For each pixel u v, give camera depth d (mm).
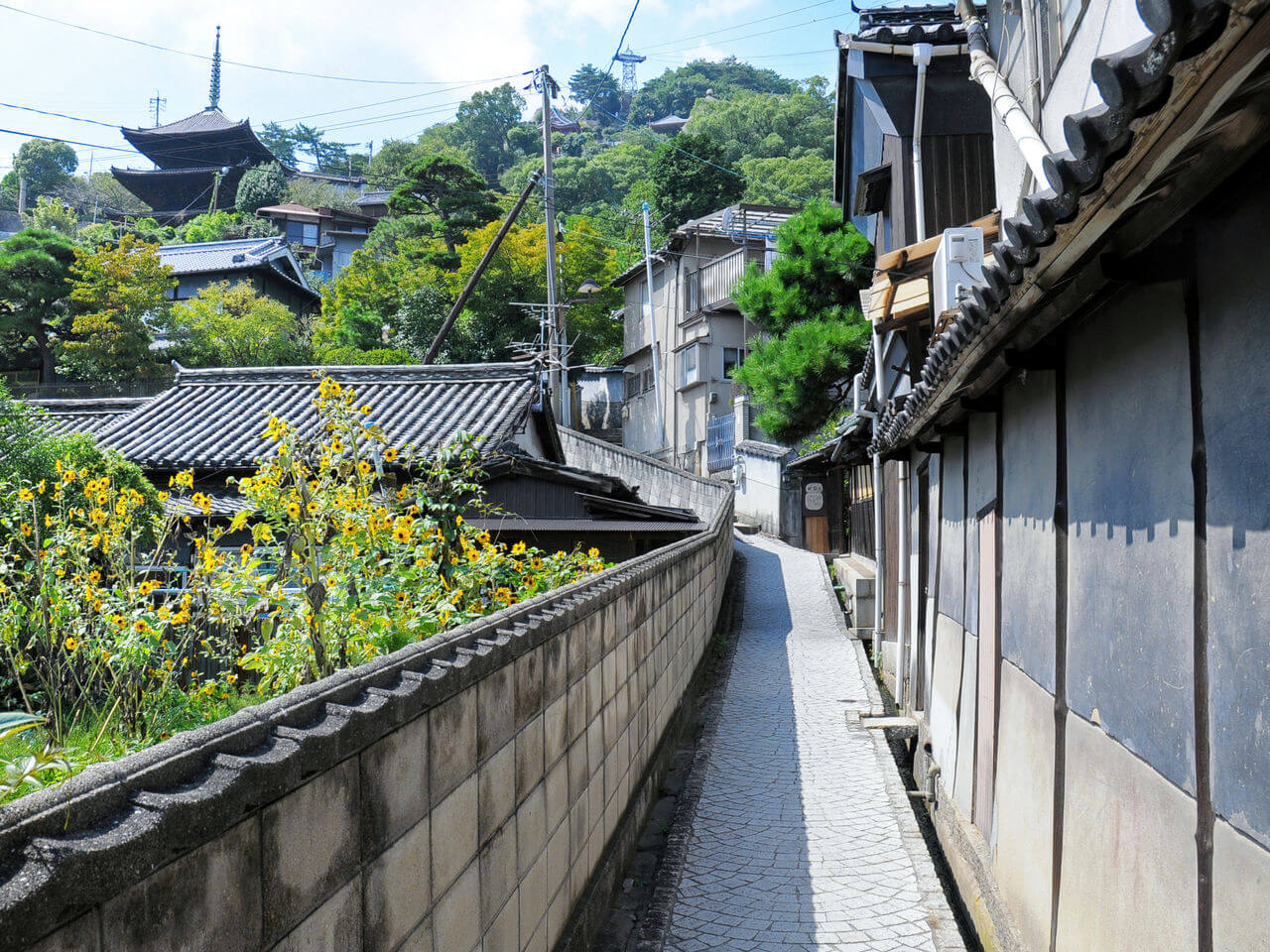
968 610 6691
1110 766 3664
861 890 5703
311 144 97875
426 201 42594
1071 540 4254
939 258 7227
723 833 6684
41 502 6867
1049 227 2754
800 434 21141
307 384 15852
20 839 1322
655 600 7496
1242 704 2613
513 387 15477
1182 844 3000
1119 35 4844
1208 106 1958
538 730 3893
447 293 37812
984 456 6250
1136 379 3463
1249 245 2588
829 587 19344
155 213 73688
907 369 11234
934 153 11383
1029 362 4430
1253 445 2576
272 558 5035
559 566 6957
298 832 1982
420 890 2625
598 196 65188
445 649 2996
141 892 1487
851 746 8891
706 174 44562
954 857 6551
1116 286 3416
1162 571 3203
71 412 15945
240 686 5336
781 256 21234
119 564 5328
